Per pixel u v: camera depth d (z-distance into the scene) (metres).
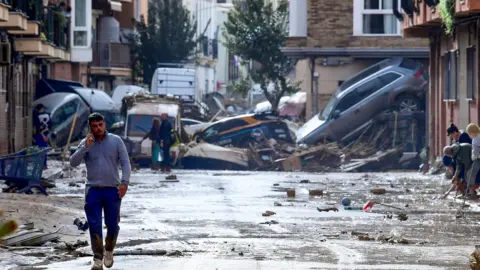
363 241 31.20
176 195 51.56
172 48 171.62
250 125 93.12
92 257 26.61
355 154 89.94
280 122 93.62
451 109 75.44
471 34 67.06
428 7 74.88
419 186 60.84
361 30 108.94
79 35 119.88
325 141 92.38
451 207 44.88
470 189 48.97
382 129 92.25
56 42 104.06
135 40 171.12
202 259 26.39
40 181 51.06
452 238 32.28
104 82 152.50
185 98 144.12
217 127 93.75
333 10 109.44
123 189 24.11
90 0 120.19
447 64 76.50
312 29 109.94
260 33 143.62
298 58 112.88
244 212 41.53
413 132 91.38
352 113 92.12
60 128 95.25
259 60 145.25
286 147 91.31
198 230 34.06
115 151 24.25
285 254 27.64
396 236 31.84
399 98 92.81
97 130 24.17
